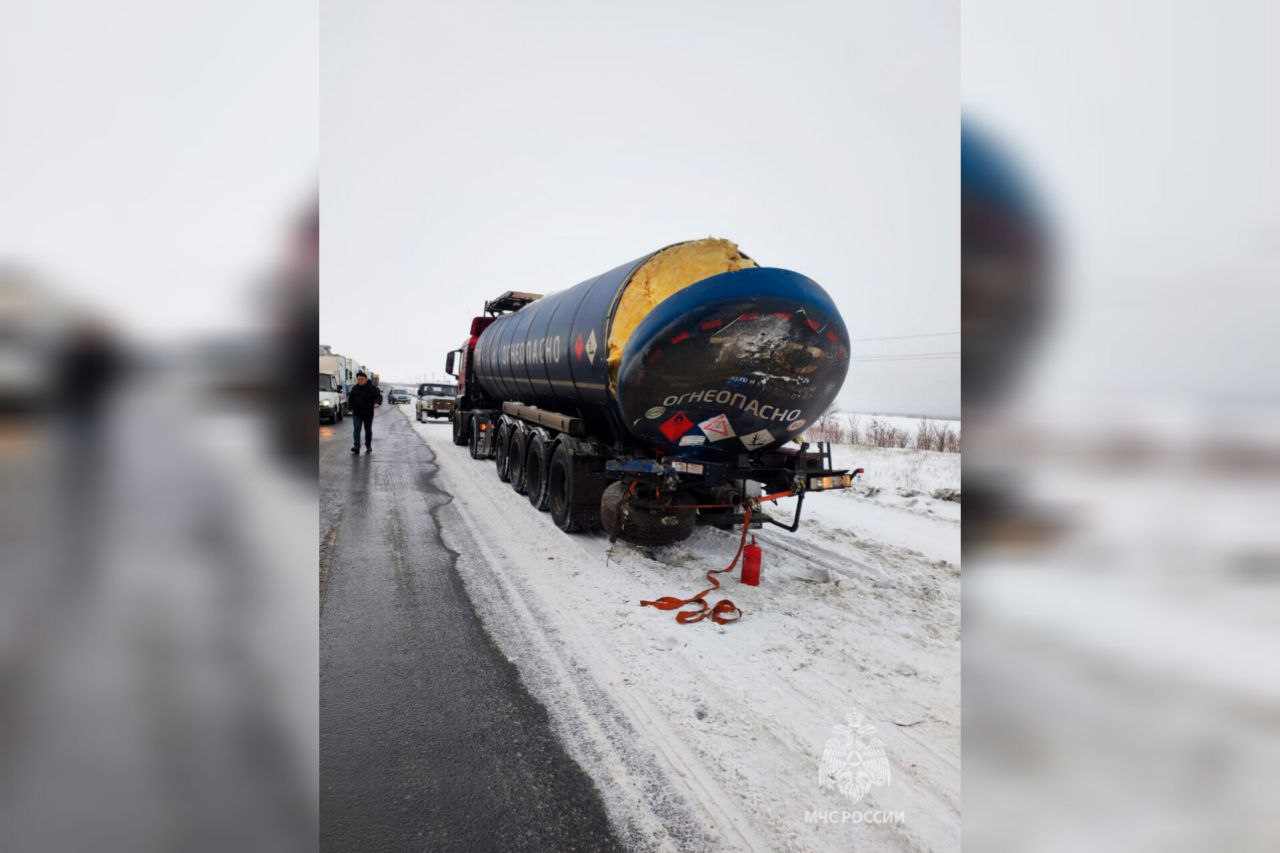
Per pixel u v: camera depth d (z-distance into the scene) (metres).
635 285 5.00
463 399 13.59
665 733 2.78
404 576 4.76
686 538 6.03
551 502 6.74
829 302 4.50
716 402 4.75
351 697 3.01
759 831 2.21
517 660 3.43
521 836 2.15
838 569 5.38
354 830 2.14
